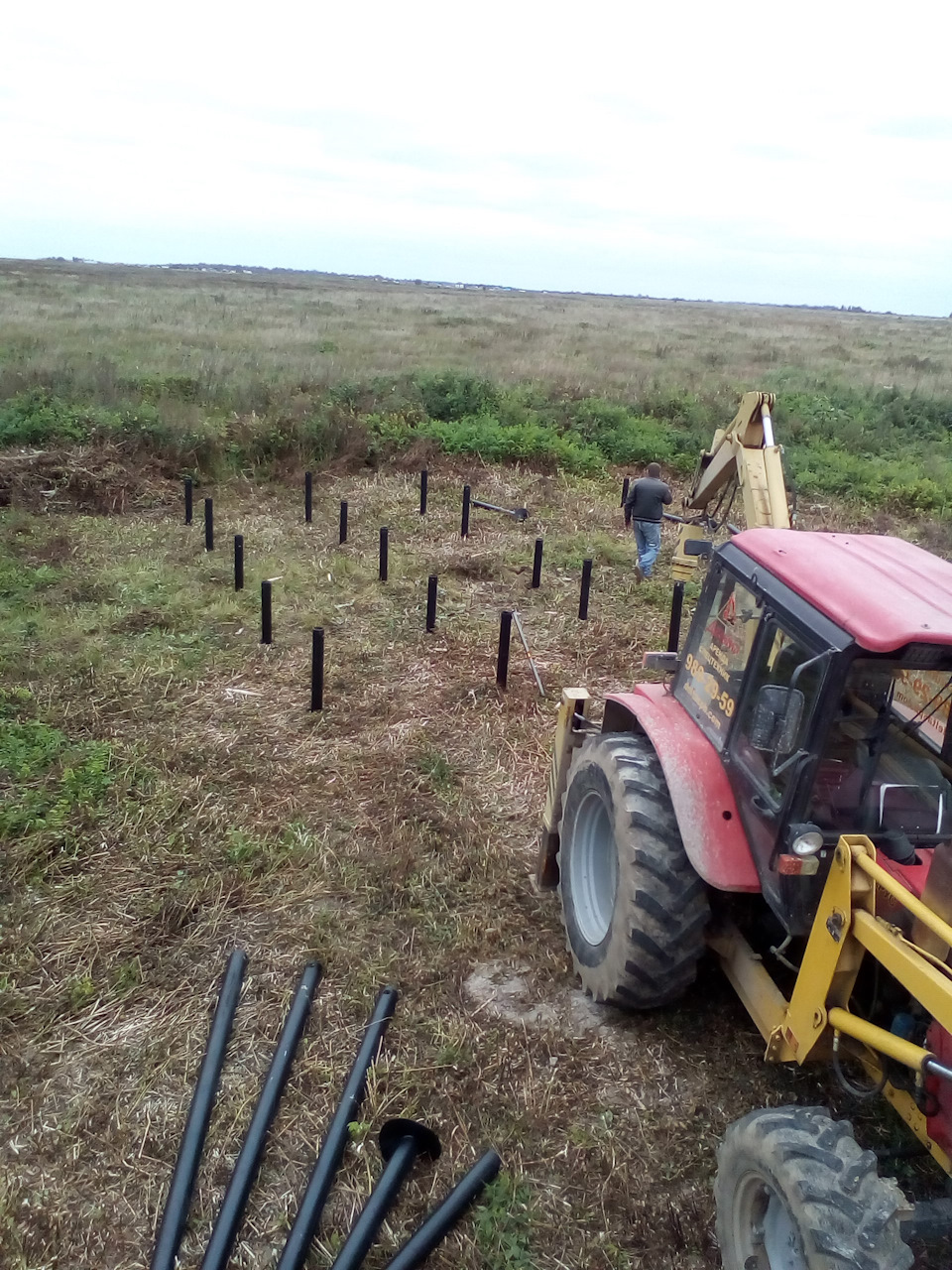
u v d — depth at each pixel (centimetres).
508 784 661
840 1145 290
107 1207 351
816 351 3638
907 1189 362
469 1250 342
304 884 536
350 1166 371
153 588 986
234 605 950
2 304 3406
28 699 720
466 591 1051
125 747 665
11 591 959
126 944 481
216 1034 421
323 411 1647
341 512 1195
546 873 539
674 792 404
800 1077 419
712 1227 357
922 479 1647
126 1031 429
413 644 891
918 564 406
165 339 2619
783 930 408
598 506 1445
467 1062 420
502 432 1702
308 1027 437
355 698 773
